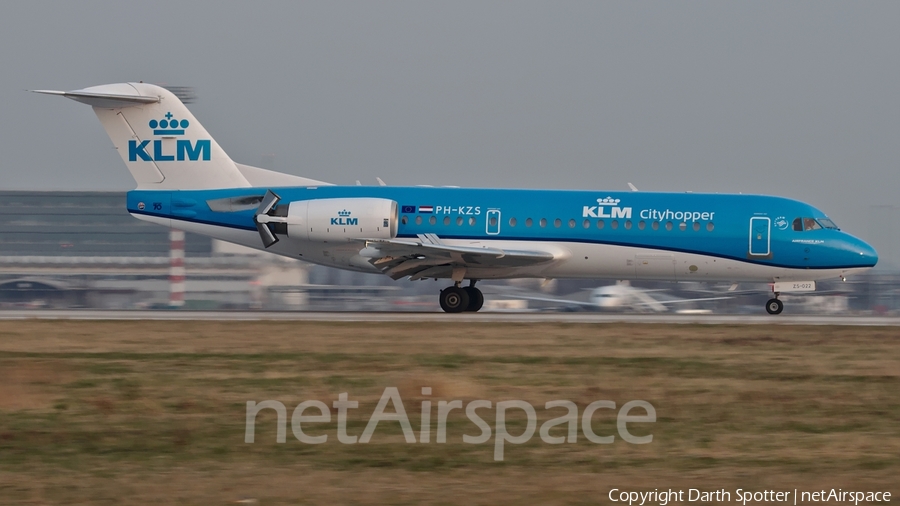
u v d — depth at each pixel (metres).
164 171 119.06
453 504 38.38
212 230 118.56
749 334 93.19
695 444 49.16
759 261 114.06
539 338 88.31
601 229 114.19
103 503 38.41
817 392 62.75
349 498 39.19
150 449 47.38
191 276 186.00
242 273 185.00
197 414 54.78
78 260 190.12
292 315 112.81
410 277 118.56
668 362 74.19
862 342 87.94
